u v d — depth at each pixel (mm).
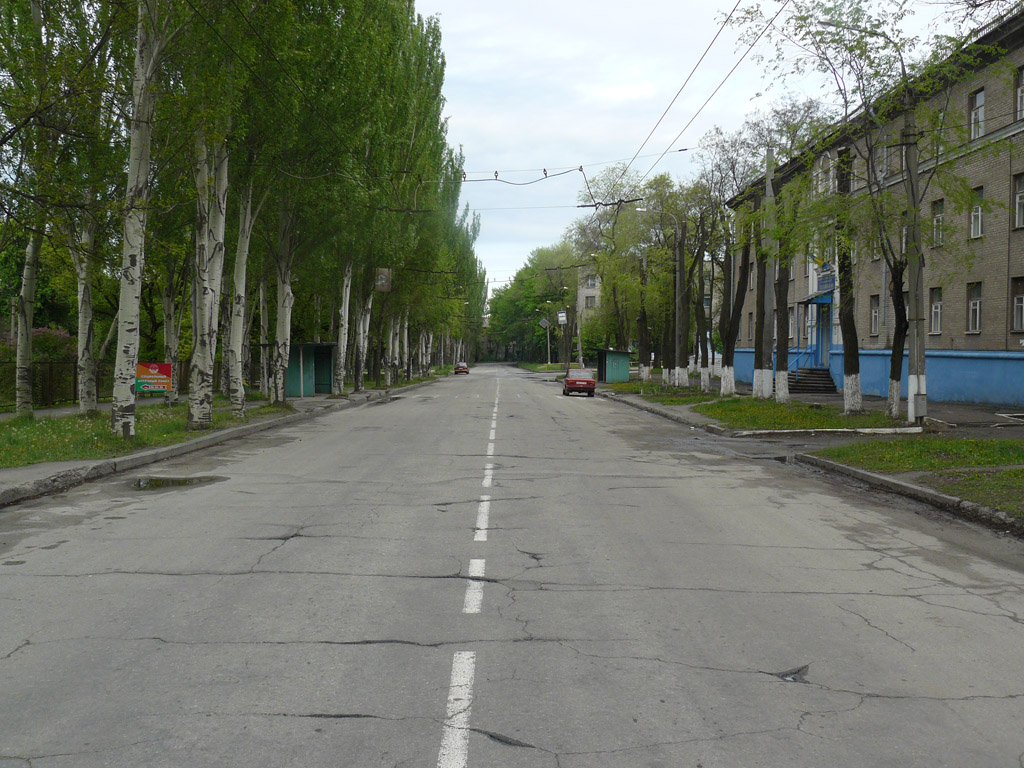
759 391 30516
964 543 8305
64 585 6375
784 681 4512
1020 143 24938
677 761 3576
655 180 43438
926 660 4875
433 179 42906
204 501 10383
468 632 5277
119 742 3727
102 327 42219
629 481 12484
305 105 22453
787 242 21891
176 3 15891
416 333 77500
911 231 19188
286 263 27969
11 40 15680
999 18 15391
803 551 7840
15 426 18578
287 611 5707
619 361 62062
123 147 19469
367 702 4164
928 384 30531
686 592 6312
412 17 35500
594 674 4574
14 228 14562
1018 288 25656
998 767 3555
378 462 14562
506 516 9406
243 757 3586
